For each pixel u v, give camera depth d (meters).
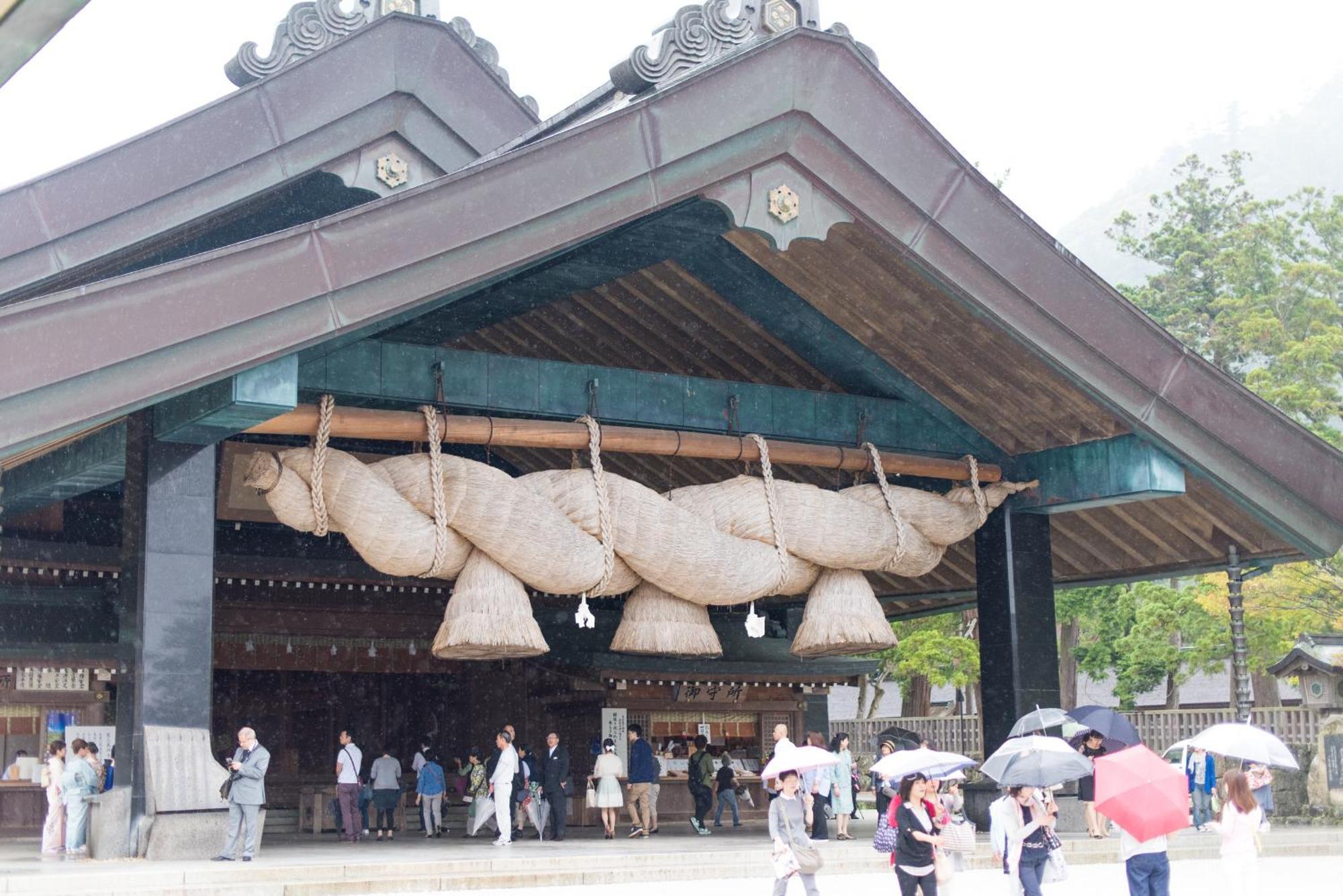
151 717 15.24
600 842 19.73
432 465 17.41
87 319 13.68
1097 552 24.20
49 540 24.27
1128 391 19.17
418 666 26.69
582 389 18.91
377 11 19.41
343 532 17.27
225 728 27.22
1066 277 18.59
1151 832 11.62
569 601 26.41
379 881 14.48
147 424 15.87
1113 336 18.94
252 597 25.23
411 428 17.50
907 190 17.47
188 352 14.15
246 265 14.41
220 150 18.12
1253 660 40.00
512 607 17.72
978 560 22.16
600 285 19.94
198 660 15.62
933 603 30.11
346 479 16.89
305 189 19.97
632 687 25.70
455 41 19.83
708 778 22.45
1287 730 27.73
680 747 26.47
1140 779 11.71
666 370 21.70
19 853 18.31
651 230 17.64
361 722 28.17
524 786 21.03
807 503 19.58
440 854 16.72
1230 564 22.36
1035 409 20.64
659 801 25.83
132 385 13.89
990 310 18.17
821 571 20.11
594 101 17.39
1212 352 48.94
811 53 16.84
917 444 21.08
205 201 18.05
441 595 26.66
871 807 35.88
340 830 22.56
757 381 21.62
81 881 13.21
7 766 23.67
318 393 17.34
